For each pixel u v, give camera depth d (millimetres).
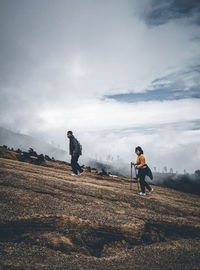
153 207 5793
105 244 3730
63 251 3297
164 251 3750
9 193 4605
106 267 3078
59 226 3803
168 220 4840
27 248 3156
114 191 6863
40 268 2768
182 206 6449
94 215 4320
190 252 3803
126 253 3576
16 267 2695
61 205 4523
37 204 4324
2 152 11750
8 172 6555
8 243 3170
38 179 6410
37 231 3578
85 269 2938
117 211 4891
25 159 11758
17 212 3785
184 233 4625
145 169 7191
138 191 7895
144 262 3338
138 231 4109
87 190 6223
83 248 3502
